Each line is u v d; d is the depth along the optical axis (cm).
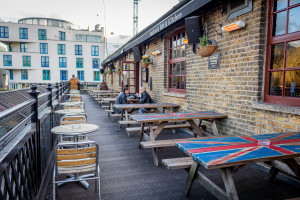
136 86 1149
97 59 4025
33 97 272
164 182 321
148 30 757
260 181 325
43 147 329
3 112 157
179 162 298
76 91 1497
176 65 685
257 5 370
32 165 250
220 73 465
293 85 333
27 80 3878
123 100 763
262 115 365
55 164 248
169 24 548
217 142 258
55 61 3878
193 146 242
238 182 322
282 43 348
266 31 368
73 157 249
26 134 221
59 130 334
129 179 330
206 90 515
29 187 229
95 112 1014
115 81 1730
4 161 157
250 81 388
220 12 459
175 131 602
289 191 297
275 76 361
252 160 202
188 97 593
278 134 292
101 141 530
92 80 4028
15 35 3797
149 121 392
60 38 4078
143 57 837
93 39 4359
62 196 280
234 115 428
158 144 368
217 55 469
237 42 416
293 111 306
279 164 303
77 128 347
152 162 396
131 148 477
